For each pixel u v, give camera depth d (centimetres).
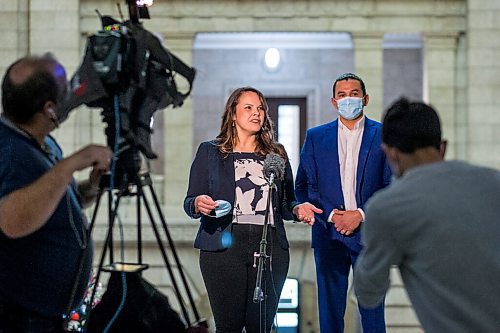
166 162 1781
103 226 1680
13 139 483
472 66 1731
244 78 2181
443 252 419
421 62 2169
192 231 1716
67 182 451
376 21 1744
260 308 644
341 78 739
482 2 1723
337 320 739
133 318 492
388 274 447
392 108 471
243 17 1753
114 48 487
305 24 1752
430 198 425
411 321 1650
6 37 1725
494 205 426
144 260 1716
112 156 465
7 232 452
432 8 1741
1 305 486
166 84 520
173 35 1753
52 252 491
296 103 2198
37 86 483
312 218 657
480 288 416
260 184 650
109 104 501
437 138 462
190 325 497
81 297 513
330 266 738
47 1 1725
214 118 2178
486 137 1731
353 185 736
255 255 636
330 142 741
